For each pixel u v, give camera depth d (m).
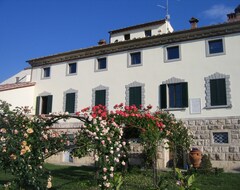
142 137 9.48
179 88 17.08
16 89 21.48
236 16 21.17
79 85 20.80
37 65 23.30
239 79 15.38
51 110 21.58
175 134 11.42
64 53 21.44
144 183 10.06
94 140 7.07
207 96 16.00
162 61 17.81
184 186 4.17
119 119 8.94
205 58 16.50
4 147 5.10
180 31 17.11
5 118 5.44
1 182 9.67
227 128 15.21
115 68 19.52
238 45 15.74
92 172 13.31
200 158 13.70
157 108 17.03
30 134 5.55
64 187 9.41
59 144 6.07
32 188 5.61
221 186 9.52
